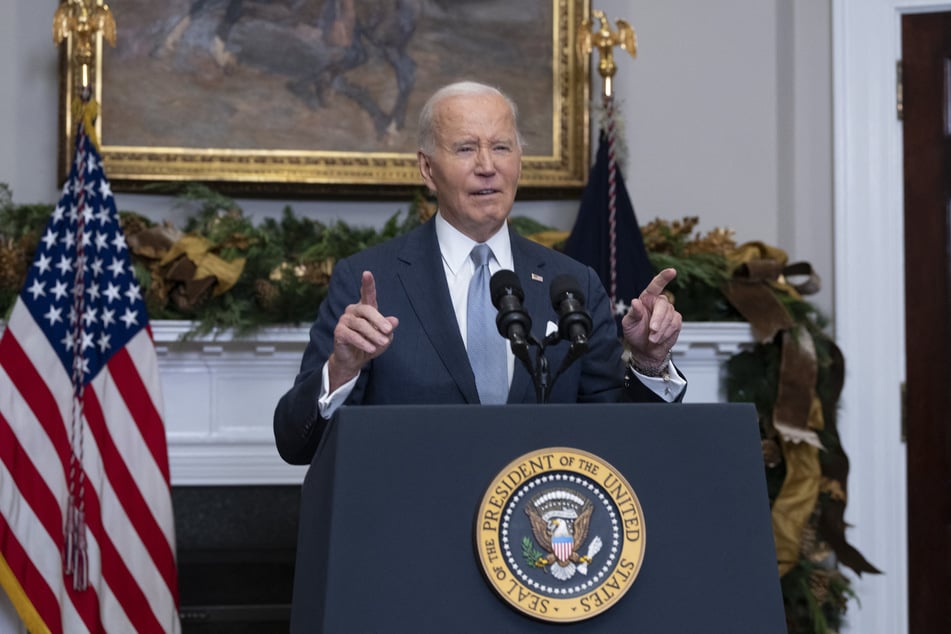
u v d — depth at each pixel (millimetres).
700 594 3980
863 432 11453
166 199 11398
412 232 6211
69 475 9047
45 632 8789
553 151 11766
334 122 11531
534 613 3830
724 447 4137
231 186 11273
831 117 11750
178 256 10117
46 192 11188
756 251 11133
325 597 3822
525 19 11852
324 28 11609
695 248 11016
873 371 11492
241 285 10242
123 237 9617
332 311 5871
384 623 3818
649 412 4125
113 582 8984
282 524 11008
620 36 10734
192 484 10555
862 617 11273
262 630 10953
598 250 10578
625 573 3914
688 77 12164
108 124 11211
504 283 4719
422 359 5617
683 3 12227
